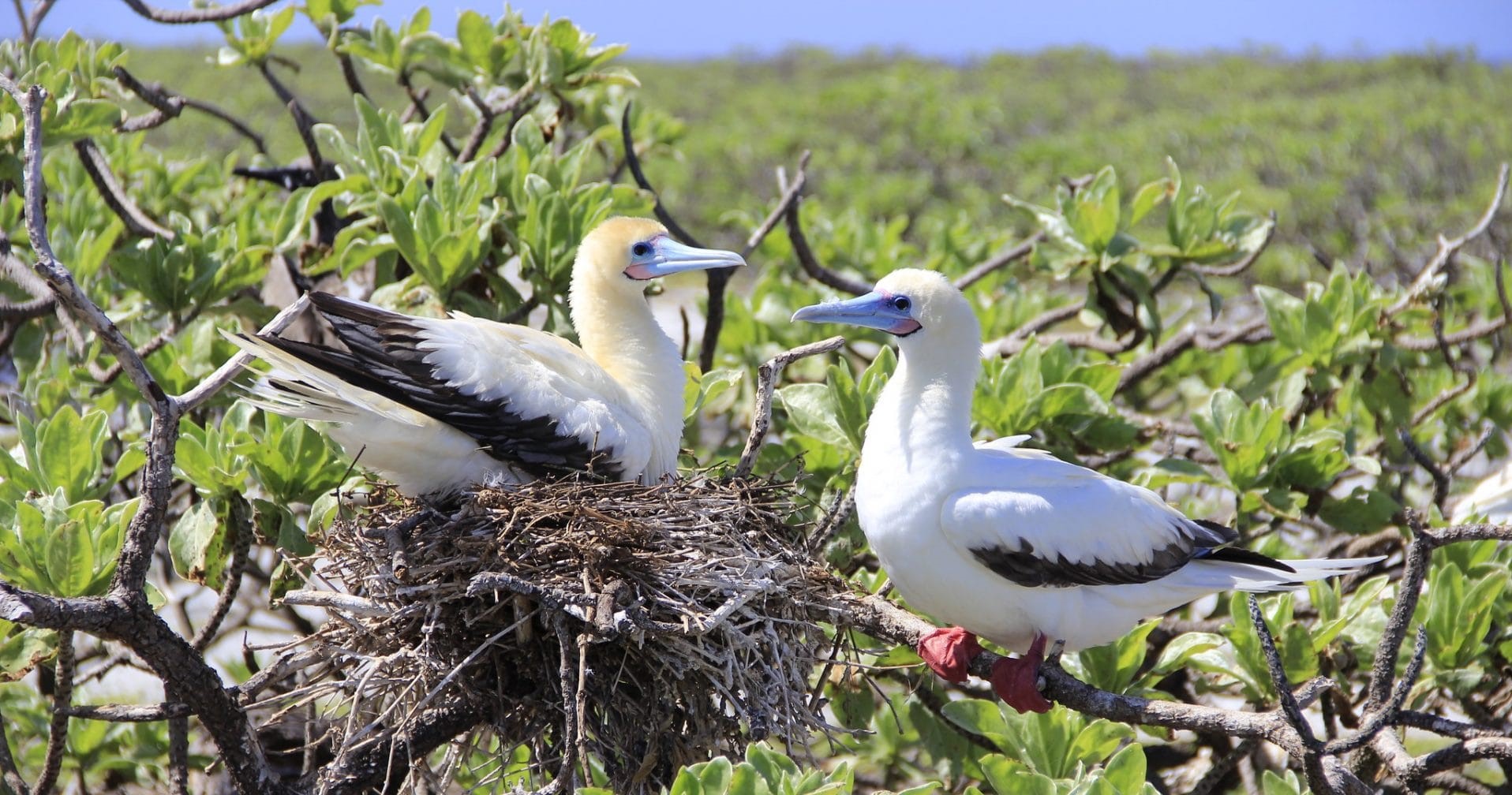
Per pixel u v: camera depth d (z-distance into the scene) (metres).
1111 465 12.84
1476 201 29.72
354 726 7.93
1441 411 14.30
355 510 9.33
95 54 12.80
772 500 9.09
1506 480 11.84
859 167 40.84
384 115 12.30
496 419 9.13
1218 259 13.00
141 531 7.03
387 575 7.98
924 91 54.16
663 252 10.64
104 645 12.02
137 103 28.69
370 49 13.88
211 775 11.09
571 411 9.43
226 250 11.79
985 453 8.97
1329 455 11.16
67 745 12.02
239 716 7.71
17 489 9.38
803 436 11.28
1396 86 56.88
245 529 9.70
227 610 9.62
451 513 8.75
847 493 10.48
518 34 14.00
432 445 9.00
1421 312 12.98
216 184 17.03
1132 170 39.00
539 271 11.60
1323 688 7.02
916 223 33.00
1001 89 61.84
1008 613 8.77
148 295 11.48
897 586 9.06
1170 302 25.20
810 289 14.84
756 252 17.39
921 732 11.30
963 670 8.64
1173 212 12.85
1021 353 11.20
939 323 8.84
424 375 8.95
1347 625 10.56
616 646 8.02
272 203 16.33
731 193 38.00
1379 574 12.51
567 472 9.39
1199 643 10.08
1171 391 16.73
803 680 8.27
